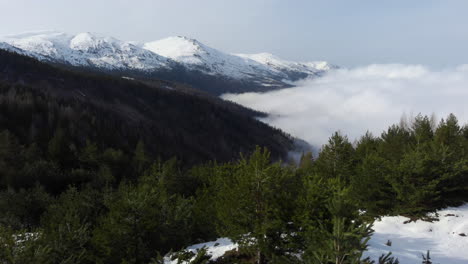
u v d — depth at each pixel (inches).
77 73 7800.2
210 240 825.5
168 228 681.0
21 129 3565.5
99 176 1898.4
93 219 924.0
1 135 1994.3
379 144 1338.6
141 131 5315.0
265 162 531.8
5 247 487.5
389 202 851.4
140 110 7037.4
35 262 482.6
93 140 3878.0
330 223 431.5
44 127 3826.3
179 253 571.8
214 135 7052.2
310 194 482.6
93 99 6722.4
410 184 799.1
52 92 6269.7
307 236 434.9
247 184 506.6
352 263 324.2
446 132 1045.2
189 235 751.7
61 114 4291.3
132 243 601.0
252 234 504.1
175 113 7490.2
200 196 944.3
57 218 844.0
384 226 789.2
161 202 749.3
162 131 5930.1
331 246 348.5
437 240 690.8
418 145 944.3
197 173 1487.5
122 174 2297.0
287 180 557.9
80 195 1045.2
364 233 347.3
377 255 589.6
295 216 474.6
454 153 907.4
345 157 1111.6
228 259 578.9
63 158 2251.5
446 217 776.9
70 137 3698.3
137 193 698.8
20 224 987.3
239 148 6825.8
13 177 1670.8
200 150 5900.6
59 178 1796.3
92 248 658.2
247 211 519.8
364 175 880.9
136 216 613.9
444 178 788.6
